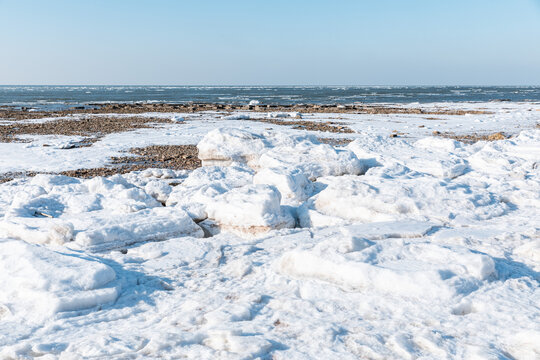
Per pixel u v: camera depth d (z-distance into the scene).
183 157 20.27
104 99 89.12
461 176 12.95
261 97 102.88
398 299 5.04
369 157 14.70
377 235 7.25
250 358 3.88
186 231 8.52
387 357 3.91
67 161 19.58
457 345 4.10
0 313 5.10
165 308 5.28
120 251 7.64
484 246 6.83
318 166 12.90
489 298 5.01
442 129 32.06
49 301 5.08
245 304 5.04
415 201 9.09
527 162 13.58
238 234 8.80
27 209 9.44
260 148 15.23
